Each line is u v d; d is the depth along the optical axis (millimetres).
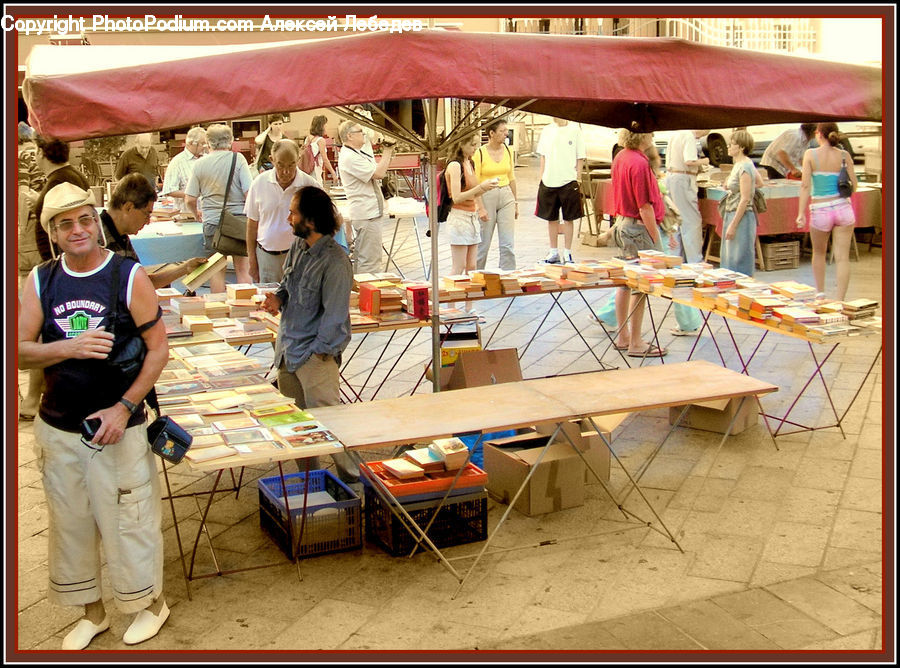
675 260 7969
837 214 9266
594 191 14094
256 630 4215
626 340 8531
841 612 4281
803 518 5270
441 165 13977
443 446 5070
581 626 4195
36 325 3832
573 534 5145
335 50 4289
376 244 10391
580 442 5656
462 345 6977
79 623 4168
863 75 5223
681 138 9844
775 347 8609
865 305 6270
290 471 6121
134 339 3898
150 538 4078
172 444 4070
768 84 5027
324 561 4898
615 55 4695
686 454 6230
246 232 8422
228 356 5914
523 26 18516
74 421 3896
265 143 11531
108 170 14633
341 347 5379
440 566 4820
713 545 4984
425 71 4391
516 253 13336
